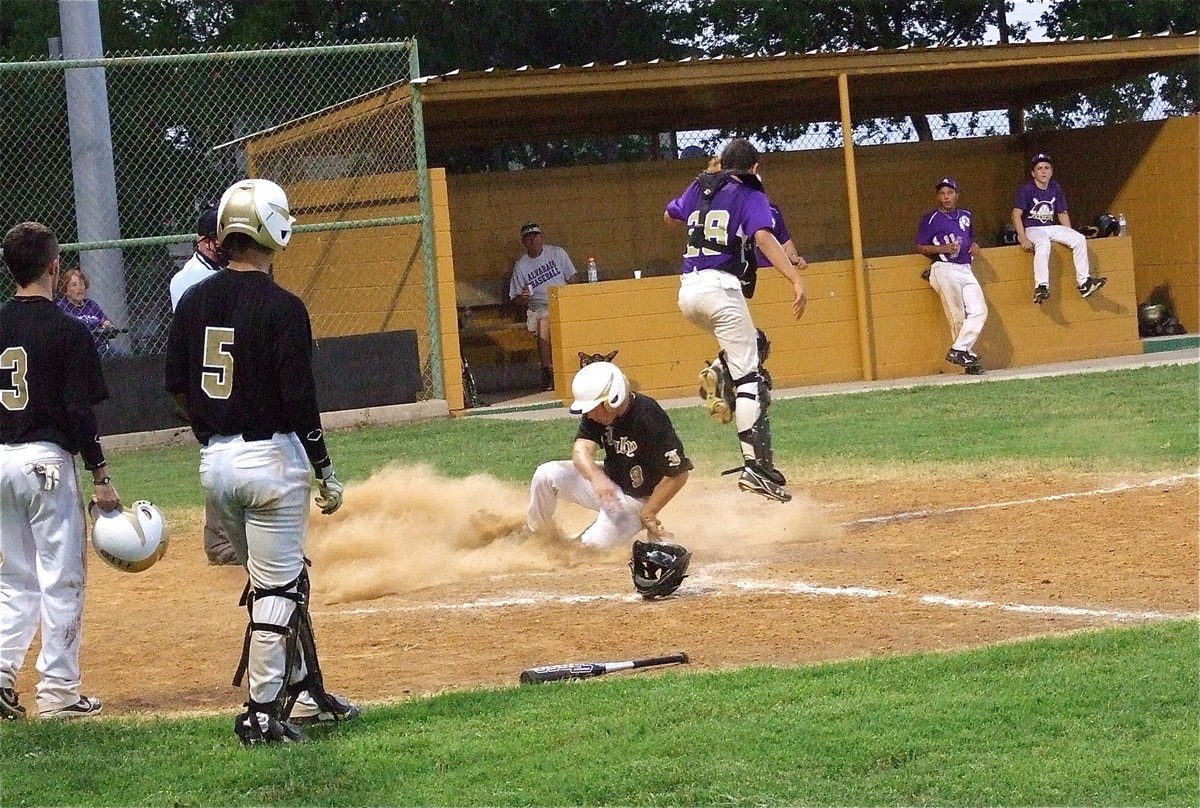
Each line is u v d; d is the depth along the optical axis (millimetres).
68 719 14289
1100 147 54656
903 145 57000
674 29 67875
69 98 41812
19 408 14414
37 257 14500
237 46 57844
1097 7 69688
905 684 13633
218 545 22109
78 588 14594
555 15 65562
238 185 13133
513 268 50781
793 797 11047
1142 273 53688
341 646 17125
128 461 36062
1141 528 21203
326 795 11523
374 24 62562
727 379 22609
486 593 19750
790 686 13703
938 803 10891
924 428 33125
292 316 12828
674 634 16703
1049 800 10867
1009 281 46969
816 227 56469
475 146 52906
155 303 51531
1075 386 38938
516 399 46156
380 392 40844
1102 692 13070
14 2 63250
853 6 68500
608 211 54000
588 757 11984
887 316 45969
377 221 40750
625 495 20812
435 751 12375
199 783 11922
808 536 22391
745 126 56906
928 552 20672
